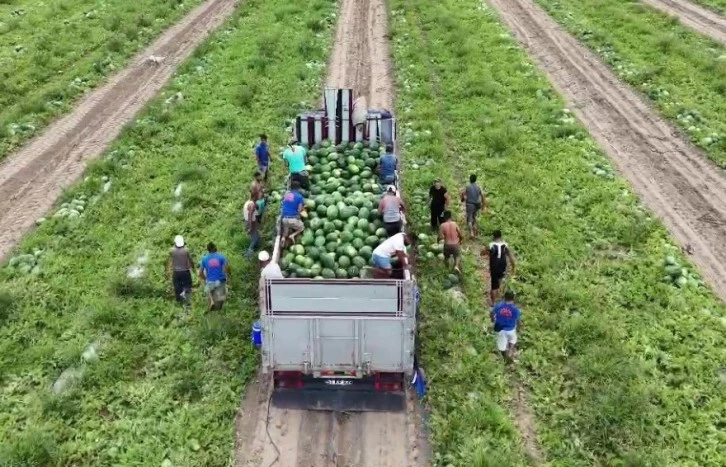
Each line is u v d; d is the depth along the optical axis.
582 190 18.16
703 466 10.12
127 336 12.90
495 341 12.84
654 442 10.52
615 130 21.81
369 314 10.71
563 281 14.51
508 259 14.25
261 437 10.90
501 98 24.16
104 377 11.87
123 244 15.91
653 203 17.67
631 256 15.35
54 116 23.28
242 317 13.46
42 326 13.30
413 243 15.94
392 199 13.82
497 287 13.96
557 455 10.45
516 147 20.59
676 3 34.12
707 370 11.91
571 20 32.09
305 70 26.52
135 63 27.91
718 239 16.12
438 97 24.53
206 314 13.54
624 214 17.00
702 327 12.99
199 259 15.34
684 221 16.86
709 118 22.06
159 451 10.45
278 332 10.86
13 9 34.50
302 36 30.14
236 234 16.22
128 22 32.38
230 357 12.48
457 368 12.17
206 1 36.75
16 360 12.27
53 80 25.91
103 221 16.81
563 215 17.03
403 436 10.92
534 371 12.16
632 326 13.09
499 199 17.78
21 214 17.48
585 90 24.80
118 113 23.39
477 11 33.88
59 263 15.10
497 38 29.83
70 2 35.38
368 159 16.41
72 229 16.41
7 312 13.44
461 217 17.03
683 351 12.37
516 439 10.70
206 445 10.65
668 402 11.19
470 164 19.83
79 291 14.24
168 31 31.88
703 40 28.61
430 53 28.64
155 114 22.55
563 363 12.32
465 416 11.03
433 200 15.96
